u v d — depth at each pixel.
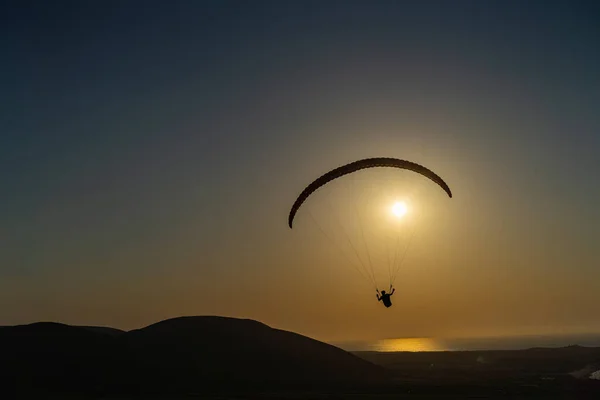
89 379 67.69
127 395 63.09
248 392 67.50
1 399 59.12
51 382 65.81
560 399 62.47
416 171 48.91
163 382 70.25
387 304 42.25
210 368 76.44
